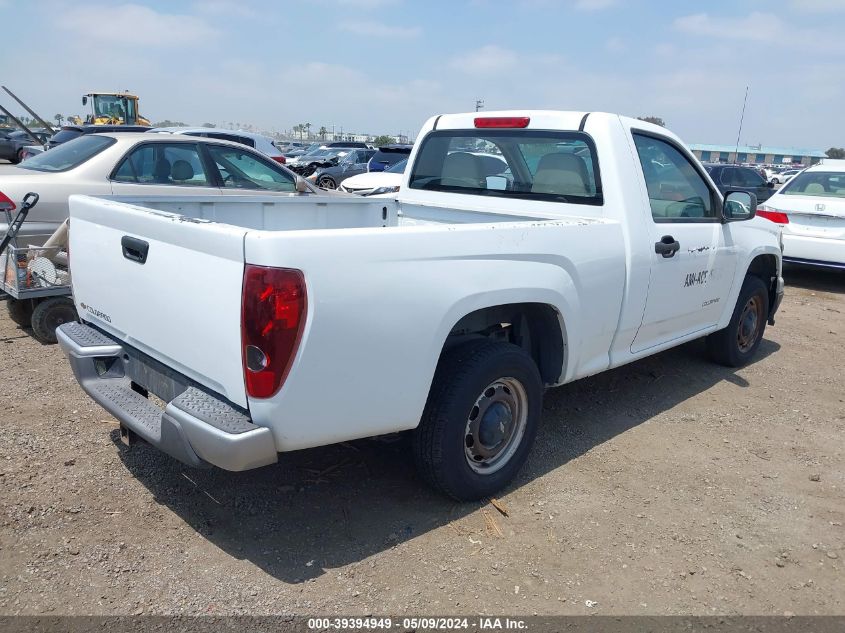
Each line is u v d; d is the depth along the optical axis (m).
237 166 7.50
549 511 3.44
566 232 3.59
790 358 6.25
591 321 3.83
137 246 2.99
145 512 3.25
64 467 3.60
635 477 3.84
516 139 4.51
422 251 2.88
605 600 2.80
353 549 3.05
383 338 2.77
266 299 2.45
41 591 2.68
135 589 2.73
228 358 2.61
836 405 5.10
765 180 14.46
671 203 4.51
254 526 3.19
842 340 6.95
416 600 2.74
